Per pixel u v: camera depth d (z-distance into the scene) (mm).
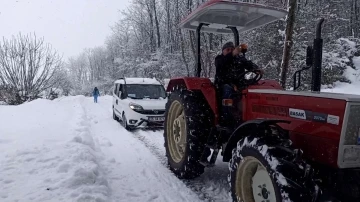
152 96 10281
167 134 5297
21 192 3582
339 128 2494
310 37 16984
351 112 2465
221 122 4242
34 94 18547
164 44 32250
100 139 7691
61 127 7875
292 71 13883
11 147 5551
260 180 2938
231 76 4219
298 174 2545
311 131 2777
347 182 2553
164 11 33094
